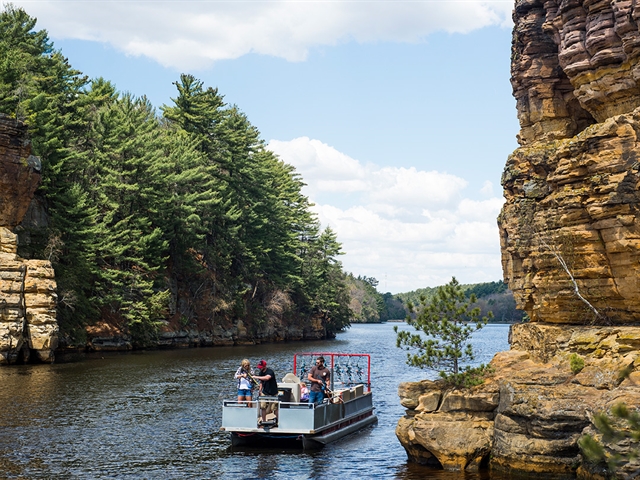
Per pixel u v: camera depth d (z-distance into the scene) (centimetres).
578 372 1816
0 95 5331
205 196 8212
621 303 1961
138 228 7225
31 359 4816
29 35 7012
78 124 7038
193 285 8588
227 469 1945
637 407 1509
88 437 2298
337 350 7581
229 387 3625
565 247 2030
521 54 2525
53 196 5912
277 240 10438
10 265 4650
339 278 13050
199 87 9294
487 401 1873
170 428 2489
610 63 2039
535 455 1712
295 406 2230
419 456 1988
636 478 1351
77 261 6075
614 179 1880
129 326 6788
